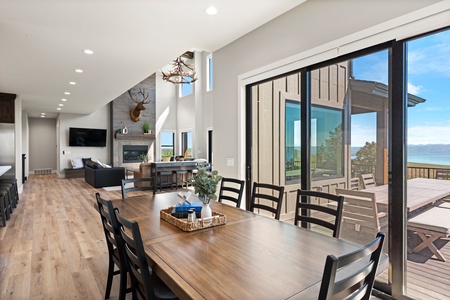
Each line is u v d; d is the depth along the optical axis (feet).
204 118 38.01
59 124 34.55
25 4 8.55
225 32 10.99
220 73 13.05
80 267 8.82
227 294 3.25
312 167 9.20
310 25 8.67
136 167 38.73
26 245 10.71
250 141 11.77
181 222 5.73
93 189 24.57
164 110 41.96
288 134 10.29
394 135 6.75
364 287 3.43
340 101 8.23
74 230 12.66
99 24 10.03
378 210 7.36
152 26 10.27
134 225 4.07
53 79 17.74
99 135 36.60
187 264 4.06
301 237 5.27
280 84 10.46
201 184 6.16
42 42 11.69
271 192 11.03
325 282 2.72
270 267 3.98
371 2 7.11
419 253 6.44
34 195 21.45
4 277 8.14
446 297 6.09
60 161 34.47
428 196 6.30
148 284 4.12
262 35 10.51
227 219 6.56
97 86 19.81
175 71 26.25
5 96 21.89
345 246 4.81
